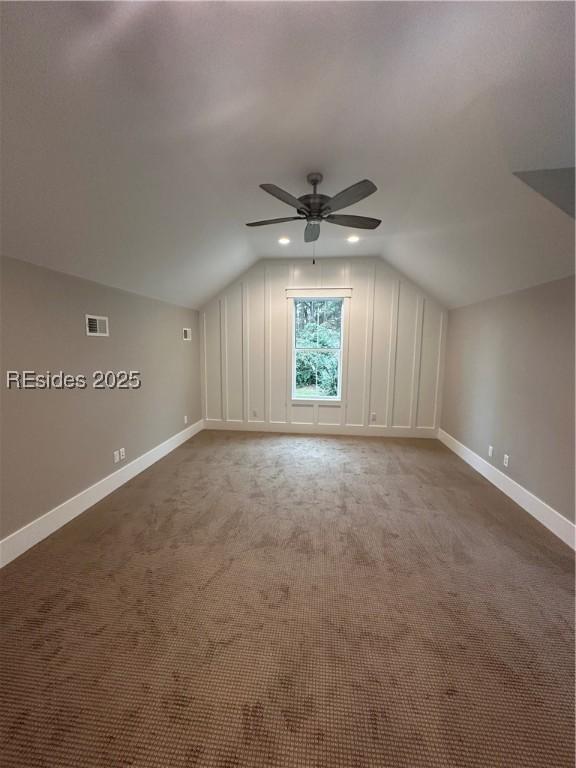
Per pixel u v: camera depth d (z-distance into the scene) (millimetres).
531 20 1286
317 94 1732
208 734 1295
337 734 1301
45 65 1379
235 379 5609
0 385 2225
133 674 1512
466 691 1458
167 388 4539
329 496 3297
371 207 3146
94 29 1314
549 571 2234
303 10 1296
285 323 5387
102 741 1269
